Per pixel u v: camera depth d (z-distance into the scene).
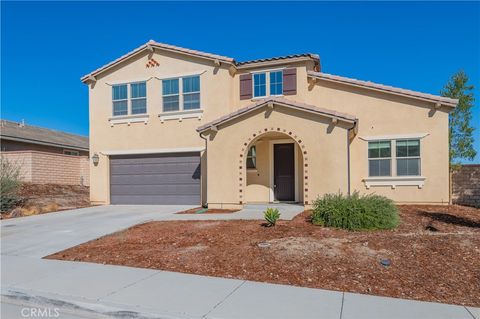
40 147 26.47
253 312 4.98
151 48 17.28
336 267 6.74
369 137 14.84
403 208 13.24
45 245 9.52
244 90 16.45
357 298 5.44
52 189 19.42
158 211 15.00
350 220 9.61
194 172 16.89
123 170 18.05
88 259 8.03
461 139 16.59
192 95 16.83
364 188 14.77
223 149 14.26
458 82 16.69
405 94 14.33
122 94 18.09
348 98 15.25
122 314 5.11
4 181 15.32
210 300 5.44
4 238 10.41
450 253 7.22
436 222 10.55
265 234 9.28
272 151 15.74
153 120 17.39
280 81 16.00
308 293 5.67
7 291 6.00
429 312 4.89
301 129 13.27
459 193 16.05
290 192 15.52
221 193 14.19
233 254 7.71
